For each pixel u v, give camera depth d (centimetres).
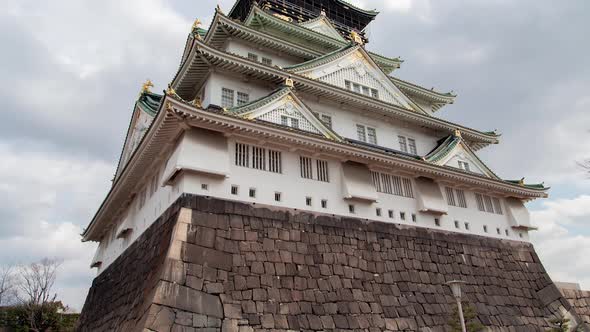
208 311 1541
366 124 2836
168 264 1559
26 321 4628
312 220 2073
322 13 3594
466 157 2967
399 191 2509
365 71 2977
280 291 1759
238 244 1788
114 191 2631
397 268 2206
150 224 2208
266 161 2077
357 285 1997
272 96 2194
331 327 1773
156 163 2244
